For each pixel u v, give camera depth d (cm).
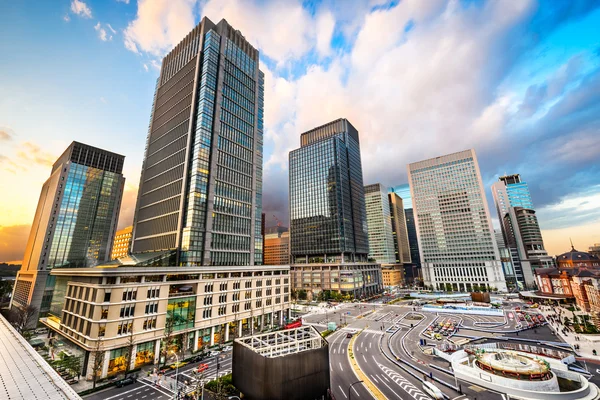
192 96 11144
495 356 5331
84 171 13650
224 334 7500
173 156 11038
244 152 12106
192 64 11844
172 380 4916
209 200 10031
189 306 6769
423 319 10494
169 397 4244
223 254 10181
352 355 6325
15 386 3155
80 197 13288
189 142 10475
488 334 8150
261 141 13638
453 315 11275
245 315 8225
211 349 6738
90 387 4638
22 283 12481
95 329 5084
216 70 11625
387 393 4300
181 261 9056
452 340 7531
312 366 3944
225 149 11188
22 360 4069
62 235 12406
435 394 4125
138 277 5919
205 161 10275
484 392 4328
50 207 12544
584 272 12231
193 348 6631
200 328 6856
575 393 4147
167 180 10944
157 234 10406
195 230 9375
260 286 8969
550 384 4322
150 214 11200
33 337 8119
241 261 10900
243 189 11656
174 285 6612
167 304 6259
